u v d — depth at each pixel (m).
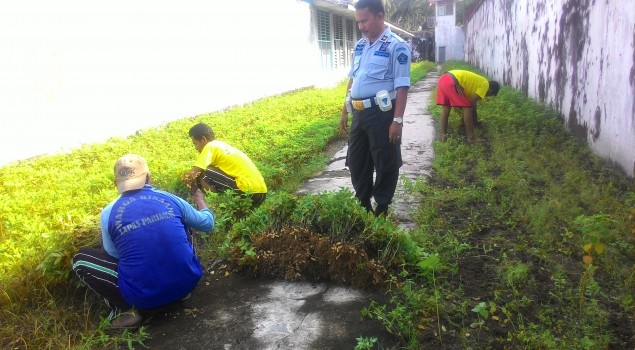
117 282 3.14
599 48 6.73
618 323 3.02
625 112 5.78
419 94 16.52
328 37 22.55
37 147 7.70
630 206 4.64
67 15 8.19
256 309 3.34
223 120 10.52
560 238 4.21
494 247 4.10
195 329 3.15
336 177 6.61
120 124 9.34
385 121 4.26
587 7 7.29
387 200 4.46
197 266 3.34
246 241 4.01
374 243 3.72
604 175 5.91
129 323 3.16
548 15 9.78
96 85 8.78
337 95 15.13
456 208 5.03
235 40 13.59
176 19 10.98
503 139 7.68
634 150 5.52
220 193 4.90
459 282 3.54
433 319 3.09
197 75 11.81
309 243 3.76
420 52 44.38
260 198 4.97
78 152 7.81
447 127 8.70
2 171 6.72
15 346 2.97
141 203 3.16
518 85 13.34
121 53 9.37
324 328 3.08
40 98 7.74
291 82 17.89
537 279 3.56
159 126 10.23
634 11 5.57
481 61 23.88
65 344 2.98
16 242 4.21
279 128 9.41
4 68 7.19
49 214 5.01
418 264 3.53
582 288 3.12
